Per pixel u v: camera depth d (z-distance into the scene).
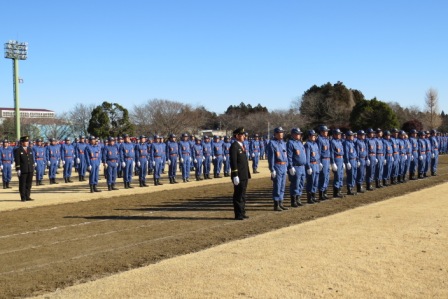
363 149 19.00
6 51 62.28
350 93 79.06
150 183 25.92
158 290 7.08
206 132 80.50
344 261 8.43
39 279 7.96
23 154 18.53
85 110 76.81
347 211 13.88
